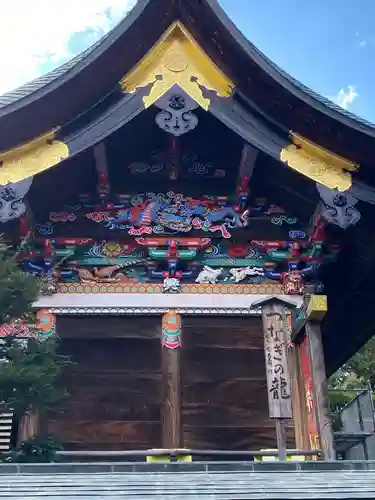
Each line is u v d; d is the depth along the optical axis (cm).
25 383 620
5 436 894
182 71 819
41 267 909
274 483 463
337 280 1020
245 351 901
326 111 804
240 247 948
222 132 913
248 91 819
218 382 888
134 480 465
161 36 819
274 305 672
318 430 753
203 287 922
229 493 438
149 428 863
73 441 850
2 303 643
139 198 960
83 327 901
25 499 423
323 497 437
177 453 707
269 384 630
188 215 954
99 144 823
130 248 938
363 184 823
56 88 779
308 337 796
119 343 898
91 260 926
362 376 2795
